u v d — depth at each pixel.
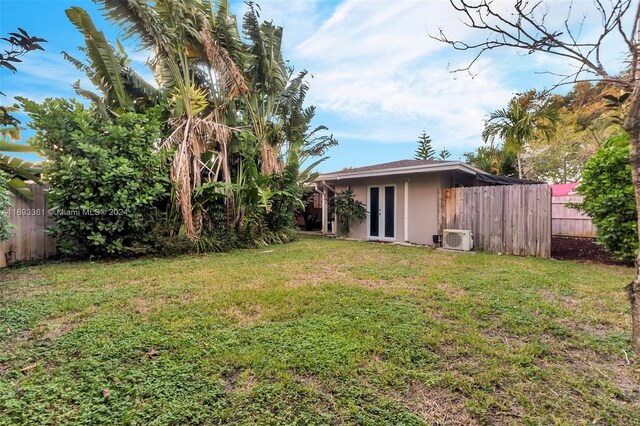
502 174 15.23
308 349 2.49
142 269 5.39
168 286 4.27
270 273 5.12
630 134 1.78
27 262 6.00
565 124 13.66
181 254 7.03
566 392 2.02
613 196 5.61
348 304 3.56
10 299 3.68
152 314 3.22
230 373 2.18
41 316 3.15
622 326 2.99
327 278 4.80
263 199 7.94
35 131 5.83
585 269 5.50
